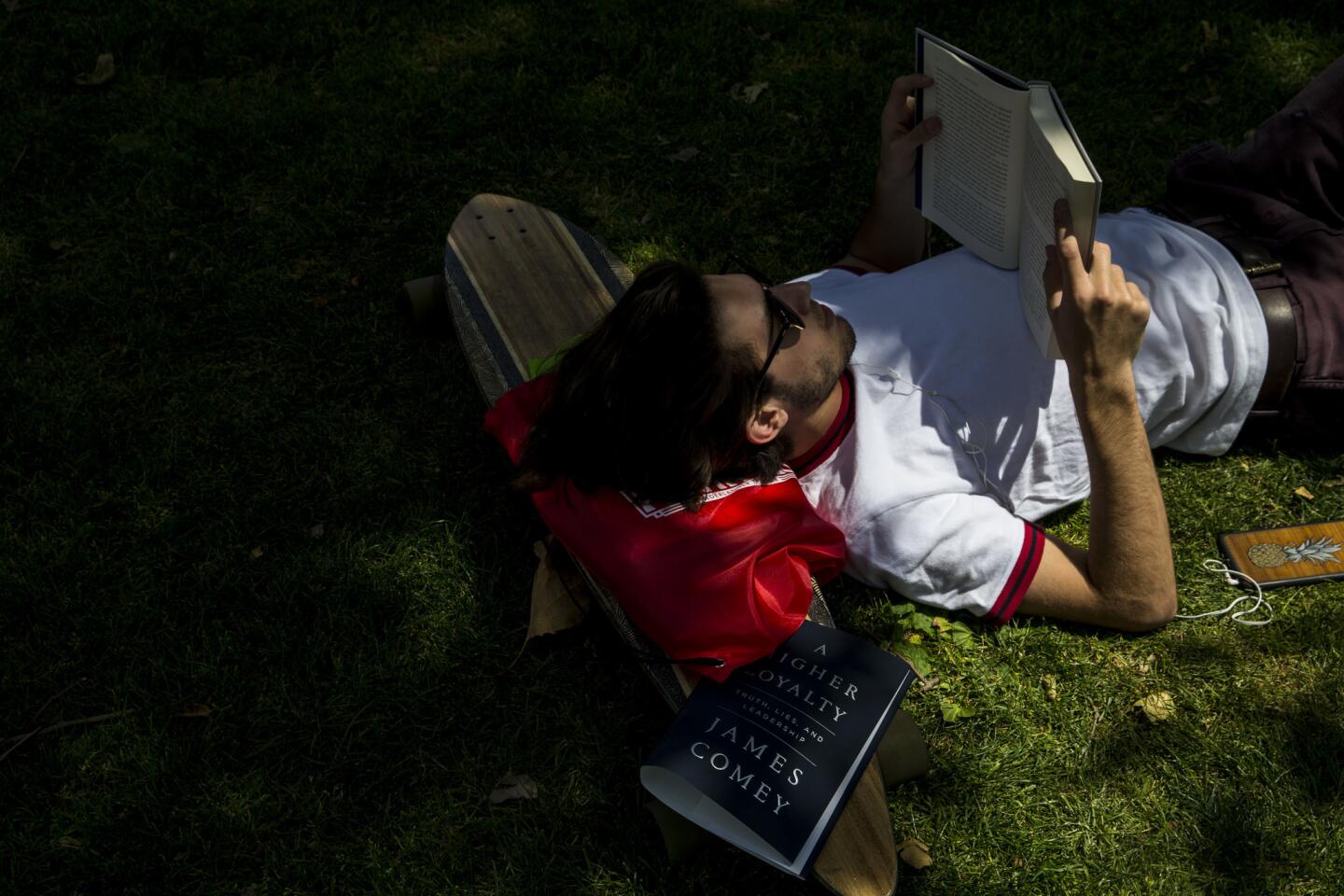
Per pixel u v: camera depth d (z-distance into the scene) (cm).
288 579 258
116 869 216
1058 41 382
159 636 251
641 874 213
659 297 188
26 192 354
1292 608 244
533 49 393
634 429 193
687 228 338
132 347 310
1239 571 249
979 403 228
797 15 398
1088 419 207
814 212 341
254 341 312
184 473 282
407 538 267
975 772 224
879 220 270
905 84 246
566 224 305
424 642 249
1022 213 221
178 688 242
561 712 235
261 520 271
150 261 333
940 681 236
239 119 374
